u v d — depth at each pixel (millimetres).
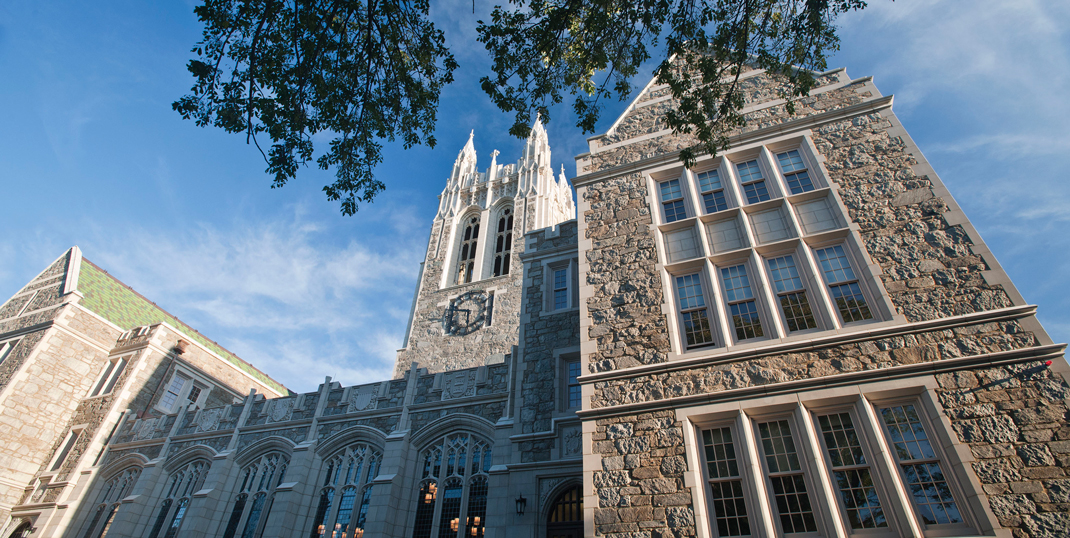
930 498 9203
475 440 19250
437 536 17859
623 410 11656
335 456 21672
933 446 9555
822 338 11008
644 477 10758
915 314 10875
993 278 10758
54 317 32031
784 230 13273
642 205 14867
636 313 13008
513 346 19609
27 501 27609
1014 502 8625
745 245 13234
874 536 9195
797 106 15281
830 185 13344
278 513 19859
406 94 11883
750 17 11484
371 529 17859
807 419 10359
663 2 10867
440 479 18984
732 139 15109
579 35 11922
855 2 10750
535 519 14883
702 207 14484
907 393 10062
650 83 18031
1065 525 8242
